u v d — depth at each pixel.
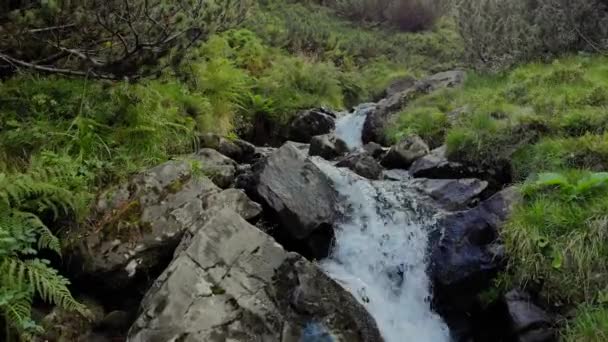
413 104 9.38
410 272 5.11
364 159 6.99
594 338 3.78
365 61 15.00
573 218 4.51
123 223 4.38
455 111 8.24
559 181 4.84
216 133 7.20
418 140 7.32
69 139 4.91
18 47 4.86
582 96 6.57
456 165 6.41
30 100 5.06
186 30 5.19
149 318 3.70
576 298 4.15
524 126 6.29
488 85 8.88
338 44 14.77
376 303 4.84
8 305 3.38
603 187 4.71
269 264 4.20
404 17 17.66
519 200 5.01
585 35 8.66
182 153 6.03
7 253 3.58
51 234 3.84
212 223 4.30
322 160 7.06
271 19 14.96
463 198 5.75
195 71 7.36
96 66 5.10
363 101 13.13
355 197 5.73
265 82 10.36
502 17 9.87
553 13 8.95
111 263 4.19
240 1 5.79
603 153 5.34
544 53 9.05
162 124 5.61
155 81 6.29
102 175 4.78
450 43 15.91
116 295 4.31
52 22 4.71
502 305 4.48
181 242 4.37
